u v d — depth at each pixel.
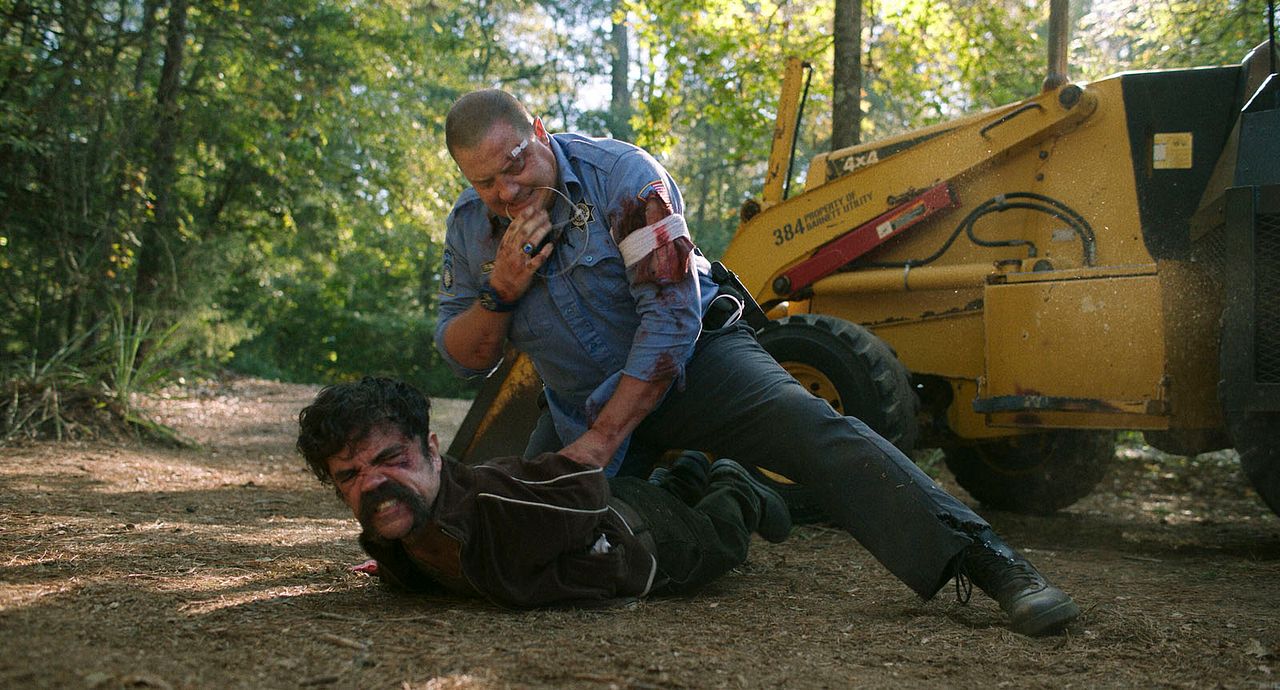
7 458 6.83
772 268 6.62
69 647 2.31
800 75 7.09
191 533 4.27
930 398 6.34
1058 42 6.00
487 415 5.58
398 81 16.16
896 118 18.31
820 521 5.53
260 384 17.12
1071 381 5.26
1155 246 5.46
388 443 2.66
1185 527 6.47
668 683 2.25
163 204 12.97
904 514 2.93
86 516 4.62
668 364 2.98
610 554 2.97
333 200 17.11
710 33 11.95
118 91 11.41
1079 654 2.65
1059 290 5.30
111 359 9.34
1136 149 5.52
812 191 6.51
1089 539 5.76
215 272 14.53
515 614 2.85
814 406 3.06
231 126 13.62
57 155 10.50
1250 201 4.30
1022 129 5.79
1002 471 7.02
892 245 6.33
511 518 2.81
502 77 33.81
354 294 29.12
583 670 2.31
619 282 3.12
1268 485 4.36
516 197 3.00
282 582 3.29
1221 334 4.51
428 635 2.58
